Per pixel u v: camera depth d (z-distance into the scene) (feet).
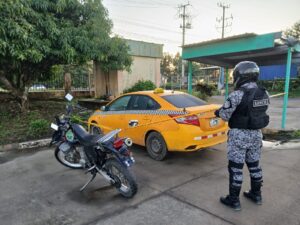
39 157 17.93
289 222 9.53
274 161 16.08
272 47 21.01
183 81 102.42
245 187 12.37
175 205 10.97
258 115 9.93
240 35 22.25
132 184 11.37
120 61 33.68
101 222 9.88
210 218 9.92
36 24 23.75
